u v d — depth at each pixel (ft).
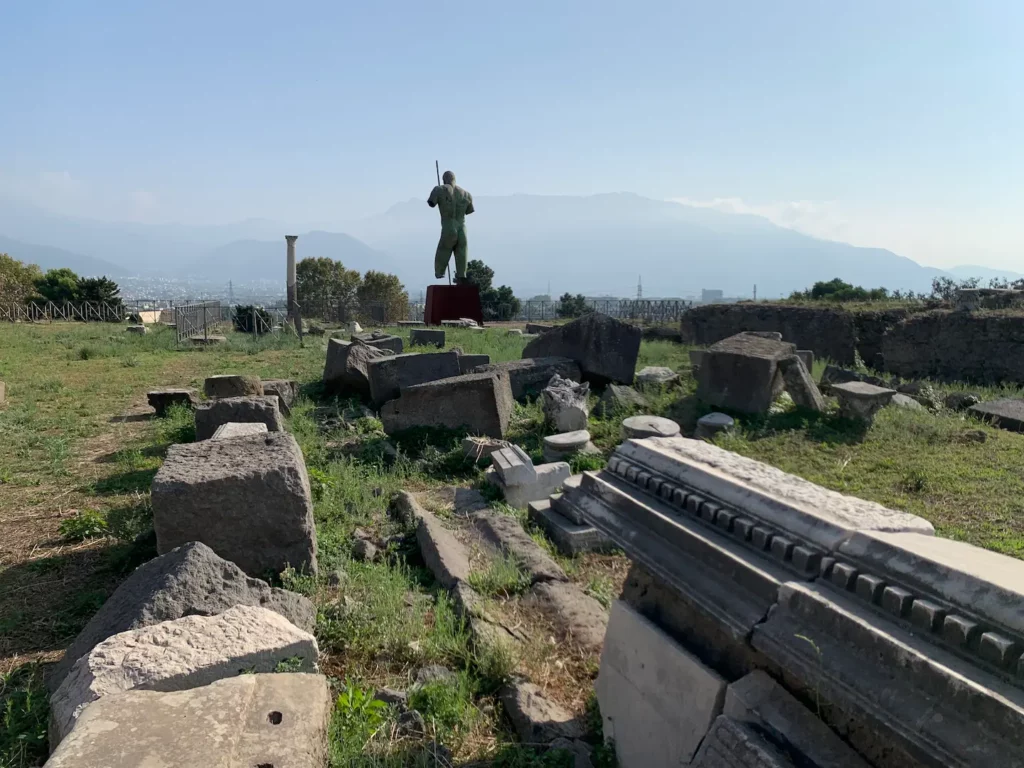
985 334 43.09
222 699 8.30
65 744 7.30
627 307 111.45
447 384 28.37
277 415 26.45
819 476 23.77
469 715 10.96
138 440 29.04
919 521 7.84
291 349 63.16
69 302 123.44
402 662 12.63
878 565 6.70
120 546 17.54
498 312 142.72
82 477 23.93
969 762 5.08
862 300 65.72
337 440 28.81
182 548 13.01
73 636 13.66
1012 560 6.68
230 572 12.92
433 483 24.14
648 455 10.54
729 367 31.65
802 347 53.57
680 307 100.37
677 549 8.84
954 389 39.14
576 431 27.04
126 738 7.46
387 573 16.05
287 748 7.64
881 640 6.09
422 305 168.76
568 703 11.64
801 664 6.66
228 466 16.05
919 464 24.61
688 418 31.22
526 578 15.79
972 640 5.63
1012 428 30.73
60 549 17.83
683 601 9.23
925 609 5.99
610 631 10.41
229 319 101.30
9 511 20.52
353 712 10.28
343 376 36.42
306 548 15.81
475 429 28.66
